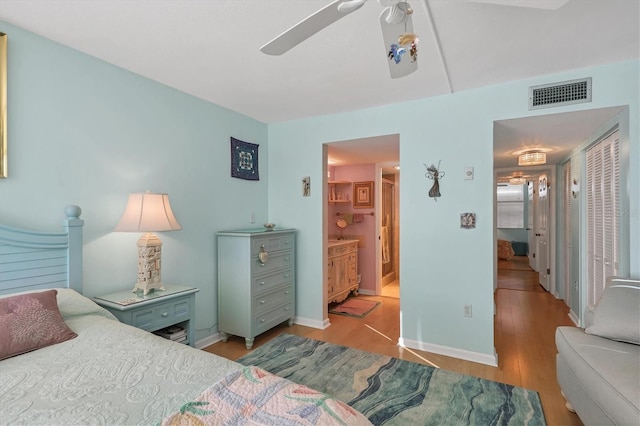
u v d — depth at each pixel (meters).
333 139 3.42
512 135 3.14
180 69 2.36
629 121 2.24
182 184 2.80
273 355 2.83
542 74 2.43
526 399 2.12
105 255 2.24
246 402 0.99
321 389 2.28
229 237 3.04
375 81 2.56
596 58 2.18
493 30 1.82
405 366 2.61
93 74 2.18
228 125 3.27
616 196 2.62
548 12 1.65
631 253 2.27
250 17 1.72
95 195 2.19
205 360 1.31
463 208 2.77
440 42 1.95
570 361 1.81
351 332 3.39
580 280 3.44
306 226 3.60
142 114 2.49
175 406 1.00
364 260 5.06
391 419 1.93
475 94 2.71
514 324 3.58
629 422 1.29
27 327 1.40
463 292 2.78
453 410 2.01
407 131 3.01
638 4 1.58
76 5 1.62
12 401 1.00
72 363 1.26
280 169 3.76
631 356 1.65
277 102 3.06
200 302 2.97
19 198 1.83
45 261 1.87
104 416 0.93
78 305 1.80
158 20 1.75
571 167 3.94
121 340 1.48
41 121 1.92
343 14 1.16
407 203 3.01
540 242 5.59
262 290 3.10
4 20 1.75
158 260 2.33
